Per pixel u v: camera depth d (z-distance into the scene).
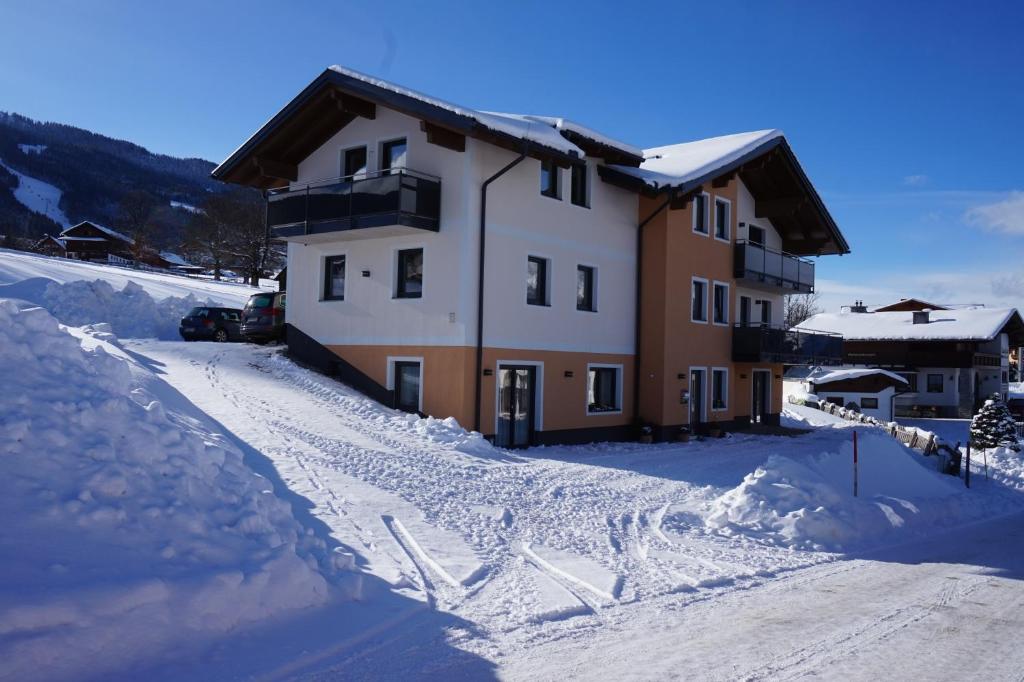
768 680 5.78
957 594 8.71
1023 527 14.12
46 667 4.86
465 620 6.83
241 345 21.36
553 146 17.38
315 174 20.25
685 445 21.91
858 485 15.55
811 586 8.93
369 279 19.06
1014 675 6.09
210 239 67.94
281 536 7.36
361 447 13.60
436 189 17.72
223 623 5.90
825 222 28.72
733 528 11.74
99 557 5.81
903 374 54.16
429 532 9.50
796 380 48.31
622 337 22.34
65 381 7.36
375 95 17.16
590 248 21.09
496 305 18.05
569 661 6.04
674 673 5.86
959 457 20.94
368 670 5.61
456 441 15.62
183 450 7.46
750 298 29.06
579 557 9.35
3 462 6.14
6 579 5.22
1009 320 57.59
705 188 24.69
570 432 20.33
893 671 6.09
